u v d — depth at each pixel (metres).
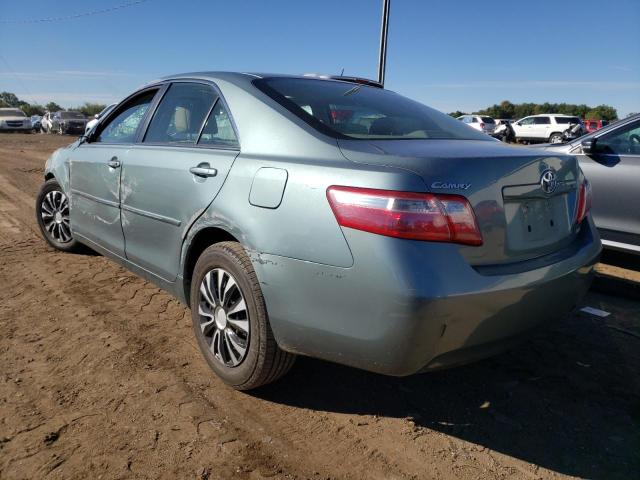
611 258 5.51
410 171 2.10
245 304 2.58
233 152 2.76
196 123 3.16
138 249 3.44
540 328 2.52
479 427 2.59
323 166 2.31
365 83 3.68
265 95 2.85
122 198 3.54
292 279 2.31
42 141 24.73
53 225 5.09
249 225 2.47
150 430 2.45
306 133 2.54
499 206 2.24
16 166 13.02
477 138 2.99
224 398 2.74
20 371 2.92
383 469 2.27
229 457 2.29
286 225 2.33
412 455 2.36
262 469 2.23
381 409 2.71
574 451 2.42
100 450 2.30
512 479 2.23
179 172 2.99
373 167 2.18
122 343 3.29
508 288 2.17
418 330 2.03
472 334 2.16
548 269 2.41
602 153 5.00
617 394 2.90
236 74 3.14
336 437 2.47
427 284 2.01
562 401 2.83
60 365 3.01
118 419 2.52
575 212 2.77
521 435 2.53
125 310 3.81
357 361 2.21
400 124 2.91
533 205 2.47
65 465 2.20
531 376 3.08
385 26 11.18
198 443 2.37
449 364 2.22
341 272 2.16
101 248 3.99
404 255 2.03
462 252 2.11
